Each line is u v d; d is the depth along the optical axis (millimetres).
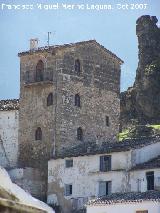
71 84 111125
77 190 98938
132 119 158000
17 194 11320
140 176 91438
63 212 99750
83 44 113438
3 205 10766
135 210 79625
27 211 10984
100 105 115500
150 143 95812
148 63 165000
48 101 111125
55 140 108812
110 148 96562
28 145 111750
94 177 96750
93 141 112812
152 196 81062
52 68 111188
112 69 118812
